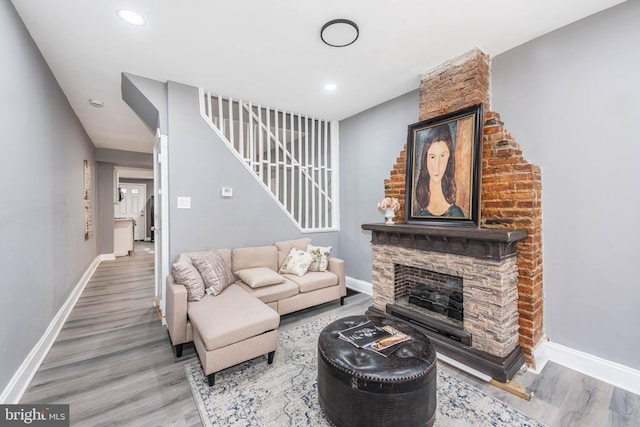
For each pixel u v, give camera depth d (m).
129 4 1.84
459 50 2.47
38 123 2.33
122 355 2.36
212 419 1.64
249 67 2.71
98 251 6.37
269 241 3.72
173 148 3.00
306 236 4.10
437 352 2.34
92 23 2.03
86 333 2.79
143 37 2.21
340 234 4.44
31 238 2.14
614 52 1.94
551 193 2.23
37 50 2.30
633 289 1.89
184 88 3.06
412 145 2.97
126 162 6.46
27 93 2.08
